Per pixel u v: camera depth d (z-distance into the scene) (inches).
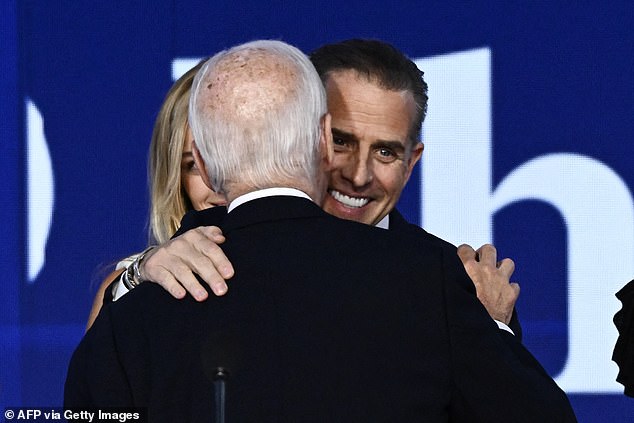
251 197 285.9
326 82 331.3
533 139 618.5
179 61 639.1
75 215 635.5
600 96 617.6
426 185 619.5
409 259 280.5
